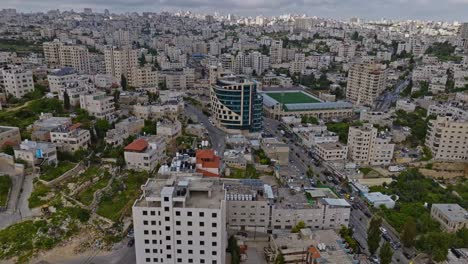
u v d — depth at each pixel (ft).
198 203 442.91
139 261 453.17
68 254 576.61
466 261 586.45
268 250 602.85
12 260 555.28
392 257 612.29
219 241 439.22
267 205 643.86
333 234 614.75
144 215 431.02
